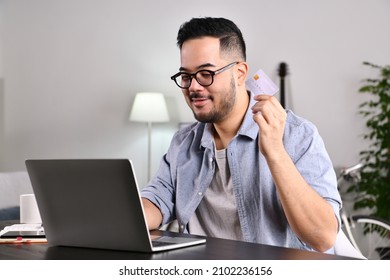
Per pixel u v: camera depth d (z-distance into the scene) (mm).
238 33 2262
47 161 1814
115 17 6914
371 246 6219
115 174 1700
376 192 6059
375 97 6520
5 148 7051
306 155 2174
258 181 2268
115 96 6938
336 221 2031
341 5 6602
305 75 6668
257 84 2129
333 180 2164
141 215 1700
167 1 6875
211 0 6855
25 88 7020
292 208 1983
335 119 6617
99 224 1786
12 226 2342
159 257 1678
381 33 6535
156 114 6438
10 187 3857
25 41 6996
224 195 2357
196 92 2197
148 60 6891
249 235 2266
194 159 2475
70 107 6980
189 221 2432
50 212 1883
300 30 6680
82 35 6941
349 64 6586
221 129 2352
